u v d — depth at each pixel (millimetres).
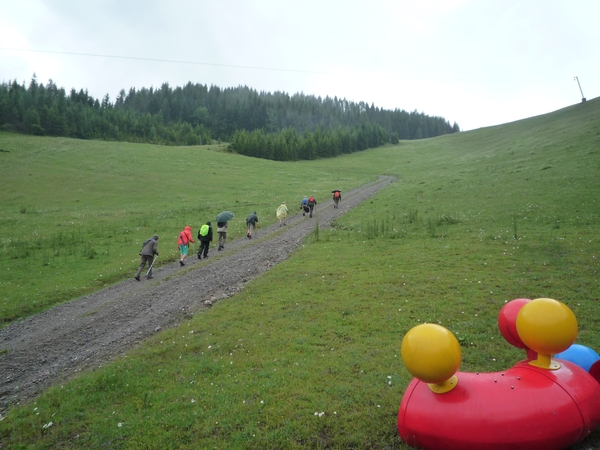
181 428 5188
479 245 15016
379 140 135750
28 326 10547
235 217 29750
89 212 33406
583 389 3965
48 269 16828
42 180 47062
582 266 11242
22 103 115938
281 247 18562
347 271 12875
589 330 7402
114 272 16016
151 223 27938
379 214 26297
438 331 3982
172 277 14734
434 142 124938
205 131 152625
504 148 57406
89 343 9039
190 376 6680
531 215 19484
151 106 190500
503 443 3672
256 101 192125
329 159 104438
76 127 117188
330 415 5199
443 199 28781
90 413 5801
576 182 24656
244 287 12195
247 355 7348
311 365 6664
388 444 4578
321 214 29578
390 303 9562
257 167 69062
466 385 4074
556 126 60562
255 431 4980
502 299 9297
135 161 62531
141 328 9695
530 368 4207
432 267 12539
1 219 29953
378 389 5738
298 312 9430
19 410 6094
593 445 4312
